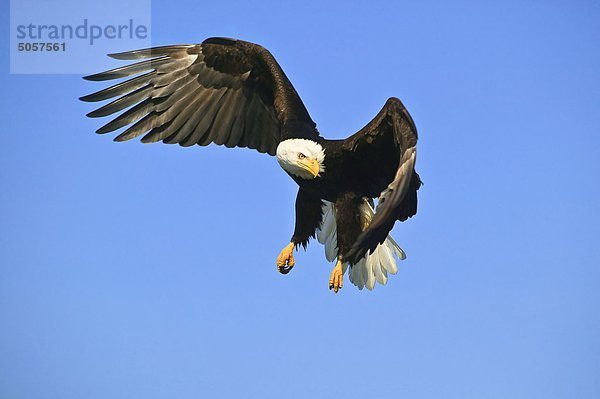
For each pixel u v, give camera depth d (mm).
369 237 10031
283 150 12602
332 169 12438
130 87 13641
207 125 13844
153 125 13711
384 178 12461
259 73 13547
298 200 13375
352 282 13852
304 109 13227
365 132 11859
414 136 10797
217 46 13641
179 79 13773
